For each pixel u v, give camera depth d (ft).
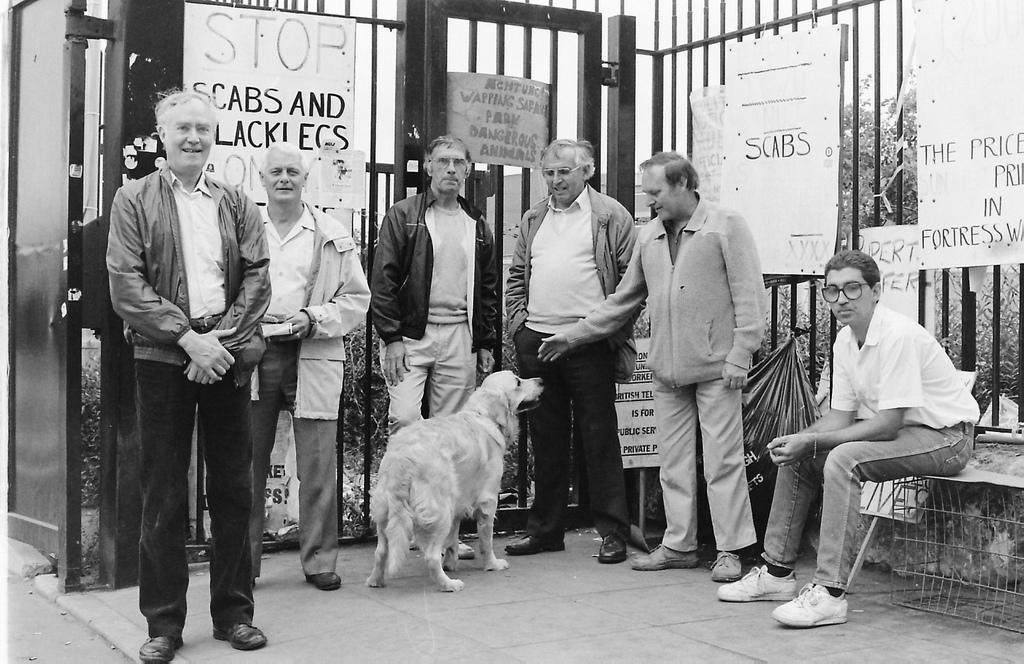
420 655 11.28
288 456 17.63
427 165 16.62
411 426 14.84
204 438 11.76
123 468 14.93
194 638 12.25
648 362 15.98
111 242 10.94
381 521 14.37
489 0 17.89
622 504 16.70
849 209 22.18
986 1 14.37
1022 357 14.62
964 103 14.65
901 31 15.49
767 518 15.72
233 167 16.33
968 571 14.30
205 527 16.79
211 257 11.41
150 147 14.93
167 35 15.06
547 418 17.16
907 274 15.61
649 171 15.25
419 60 17.56
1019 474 13.99
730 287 15.14
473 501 15.53
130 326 11.07
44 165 15.97
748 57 17.24
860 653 11.25
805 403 15.61
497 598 13.94
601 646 11.57
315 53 16.75
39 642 12.75
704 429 15.33
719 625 12.52
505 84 18.22
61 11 15.37
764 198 17.04
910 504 14.73
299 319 14.33
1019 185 14.11
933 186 15.02
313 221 14.92
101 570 15.26
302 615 13.19
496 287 17.57
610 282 16.80
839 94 16.25
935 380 13.05
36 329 16.47
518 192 25.31
